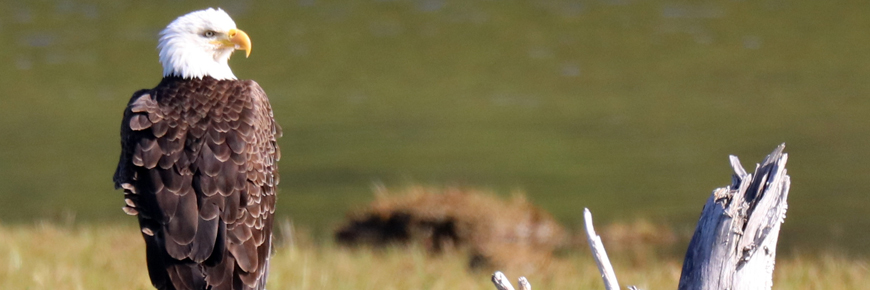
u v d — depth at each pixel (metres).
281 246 53.53
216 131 26.28
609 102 171.38
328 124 153.25
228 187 25.44
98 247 46.66
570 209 98.75
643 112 160.38
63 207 102.06
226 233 25.02
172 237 24.47
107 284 37.38
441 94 184.00
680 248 76.56
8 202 104.19
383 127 149.88
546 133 144.25
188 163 25.45
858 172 112.81
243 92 28.06
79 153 132.25
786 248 80.12
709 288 22.66
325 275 40.44
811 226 88.88
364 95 183.88
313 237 67.38
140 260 43.47
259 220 26.09
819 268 46.41
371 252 52.78
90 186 113.00
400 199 66.19
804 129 141.00
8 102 175.25
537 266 55.56
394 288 39.44
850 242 82.19
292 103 175.75
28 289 35.38
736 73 199.88
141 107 26.58
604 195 105.12
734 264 22.53
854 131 138.00
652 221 90.50
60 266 40.12
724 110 159.62
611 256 70.38
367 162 124.19
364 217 65.62
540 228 69.19
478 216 63.00
